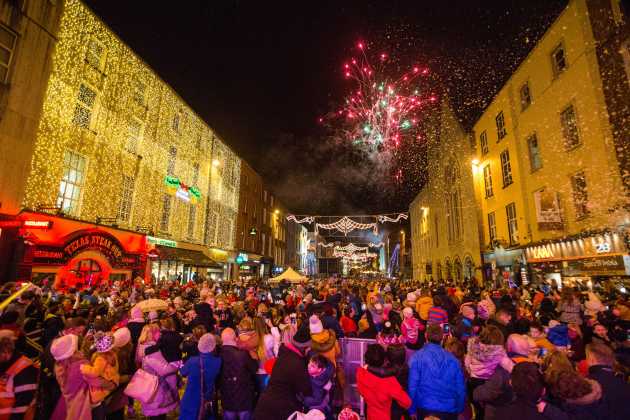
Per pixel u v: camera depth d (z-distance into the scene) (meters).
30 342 5.87
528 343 4.43
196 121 25.75
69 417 3.95
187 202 24.14
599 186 13.88
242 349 4.96
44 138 13.18
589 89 14.52
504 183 22.81
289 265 58.91
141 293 12.79
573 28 15.55
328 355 4.79
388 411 3.96
